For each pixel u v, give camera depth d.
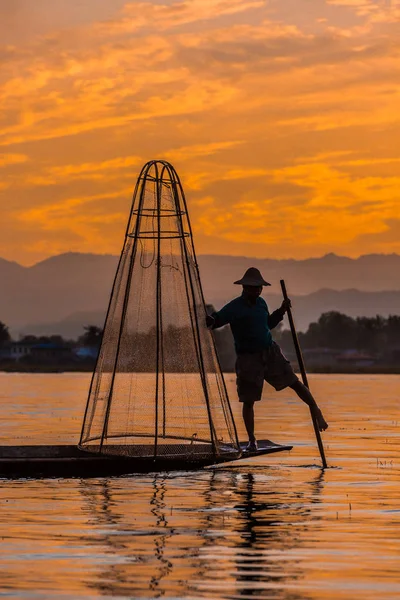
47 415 64.44
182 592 16.41
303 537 20.53
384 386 147.62
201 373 32.47
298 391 32.19
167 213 32.97
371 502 24.94
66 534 20.73
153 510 23.69
